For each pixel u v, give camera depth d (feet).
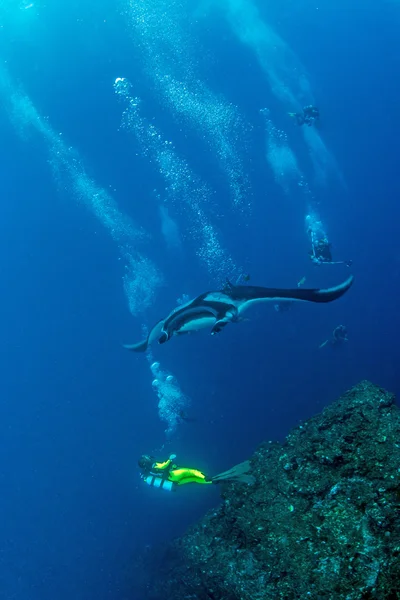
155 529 31.48
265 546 11.27
